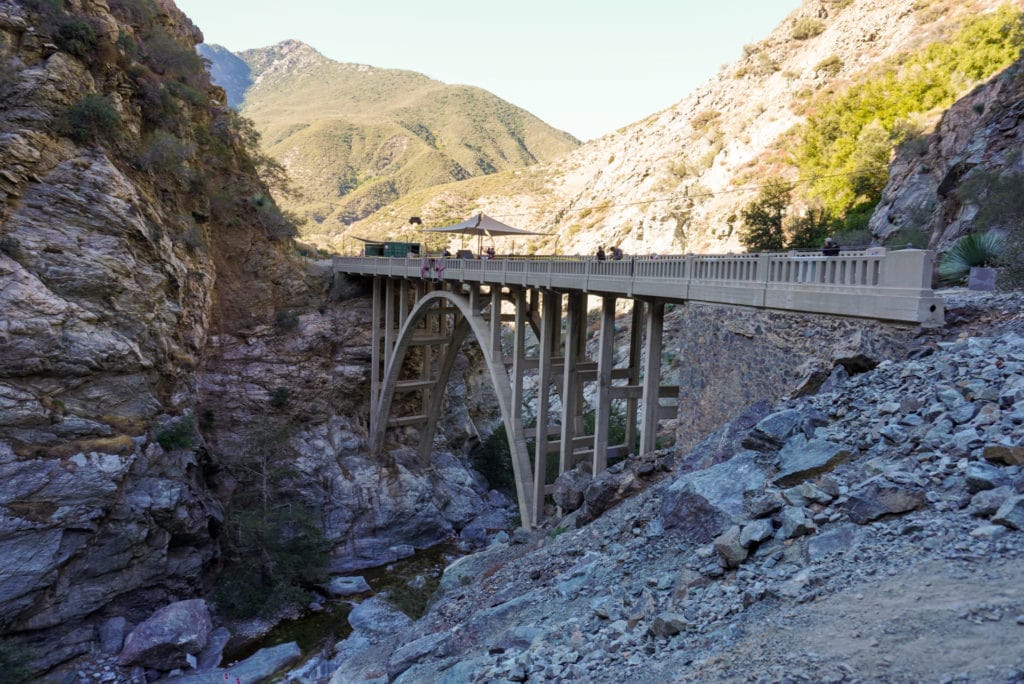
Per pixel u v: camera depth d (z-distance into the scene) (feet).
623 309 208.44
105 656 82.64
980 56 187.93
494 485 164.35
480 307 102.73
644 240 270.26
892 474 29.14
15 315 84.23
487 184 597.11
